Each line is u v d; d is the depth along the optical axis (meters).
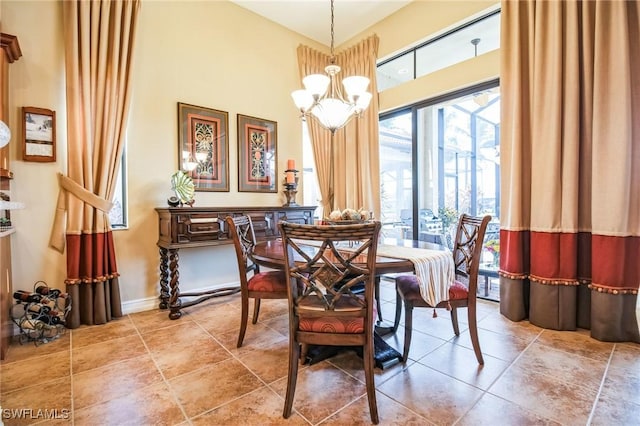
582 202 2.35
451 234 3.47
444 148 3.52
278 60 3.88
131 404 1.52
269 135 3.78
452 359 1.95
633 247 2.14
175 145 3.08
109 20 2.62
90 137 2.50
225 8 3.42
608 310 2.15
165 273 2.90
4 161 2.15
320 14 3.71
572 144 2.30
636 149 2.12
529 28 2.51
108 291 2.61
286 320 2.65
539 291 2.45
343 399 1.56
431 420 1.39
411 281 2.02
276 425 1.37
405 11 3.58
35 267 2.40
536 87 2.45
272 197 3.82
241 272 2.14
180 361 1.95
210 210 2.87
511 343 2.16
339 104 2.30
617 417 1.40
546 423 1.37
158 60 2.97
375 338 2.08
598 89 2.18
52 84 2.46
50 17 2.45
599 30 2.16
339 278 1.44
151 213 2.95
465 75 3.08
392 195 4.05
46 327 2.28
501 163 2.69
